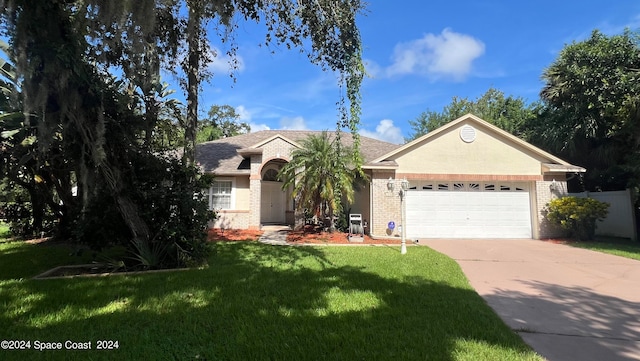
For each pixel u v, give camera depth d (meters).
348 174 14.13
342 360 3.57
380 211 14.38
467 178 14.53
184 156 9.31
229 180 17.44
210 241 12.78
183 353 3.73
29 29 6.04
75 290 6.10
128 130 8.04
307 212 15.64
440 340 4.06
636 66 14.76
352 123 8.48
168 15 9.02
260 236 14.47
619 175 14.80
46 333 4.23
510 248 11.70
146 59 8.23
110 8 6.43
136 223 8.13
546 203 14.38
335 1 7.74
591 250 11.20
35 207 14.33
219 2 8.05
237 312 4.99
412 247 11.66
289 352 3.74
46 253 10.45
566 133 16.50
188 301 5.50
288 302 5.45
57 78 6.43
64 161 9.89
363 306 5.29
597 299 5.93
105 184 8.06
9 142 11.33
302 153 14.33
